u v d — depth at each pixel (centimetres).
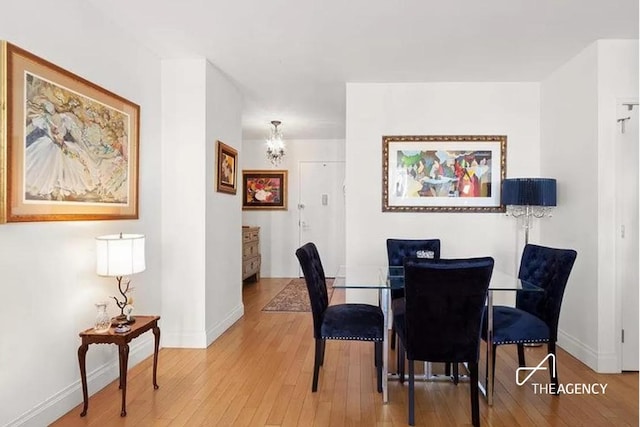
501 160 386
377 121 395
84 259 239
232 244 403
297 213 697
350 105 395
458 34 285
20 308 194
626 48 291
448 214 392
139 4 245
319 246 694
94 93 245
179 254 333
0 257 183
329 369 290
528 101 386
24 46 195
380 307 280
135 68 296
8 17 186
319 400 242
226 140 384
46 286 210
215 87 355
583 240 309
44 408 208
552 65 342
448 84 390
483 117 388
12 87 184
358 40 295
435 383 269
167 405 234
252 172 697
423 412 229
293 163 695
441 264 204
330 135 659
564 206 338
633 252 290
